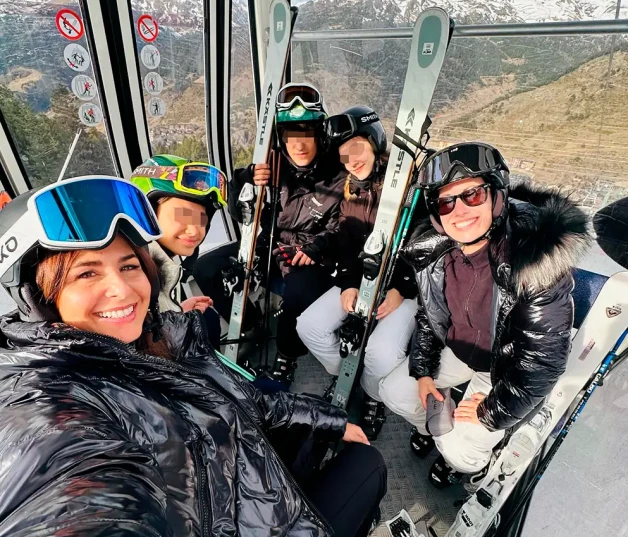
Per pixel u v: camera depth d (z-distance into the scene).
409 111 1.61
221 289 2.34
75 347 0.65
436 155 1.20
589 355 1.36
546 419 1.34
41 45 1.78
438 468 1.62
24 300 0.65
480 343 1.42
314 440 1.28
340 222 2.04
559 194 1.20
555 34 1.37
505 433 1.37
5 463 0.51
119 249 0.72
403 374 1.68
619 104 1.42
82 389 0.63
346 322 1.78
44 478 0.50
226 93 2.57
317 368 2.29
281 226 2.31
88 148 2.07
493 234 1.23
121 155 2.20
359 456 1.17
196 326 1.07
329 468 1.15
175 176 1.34
